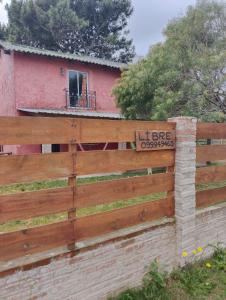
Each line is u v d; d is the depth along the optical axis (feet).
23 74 36.60
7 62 38.06
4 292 7.06
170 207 11.01
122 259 9.46
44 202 7.74
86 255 8.54
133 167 9.71
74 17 74.74
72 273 8.28
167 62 26.50
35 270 7.54
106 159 9.00
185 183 10.98
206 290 10.03
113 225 9.36
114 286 9.34
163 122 10.46
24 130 7.30
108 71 44.52
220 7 27.17
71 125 8.15
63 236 8.16
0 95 42.24
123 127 9.36
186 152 10.91
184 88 25.77
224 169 13.23
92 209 16.38
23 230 7.43
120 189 9.41
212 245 12.69
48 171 7.77
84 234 8.63
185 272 11.05
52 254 7.87
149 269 10.28
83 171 8.49
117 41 83.82
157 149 10.32
